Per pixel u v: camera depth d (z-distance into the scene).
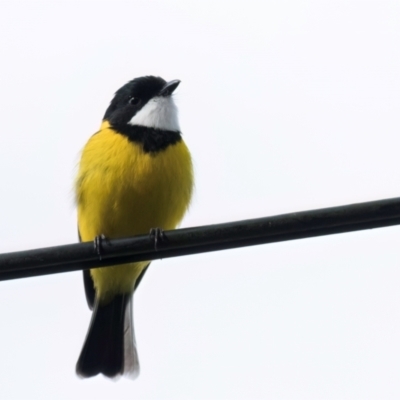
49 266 8.89
